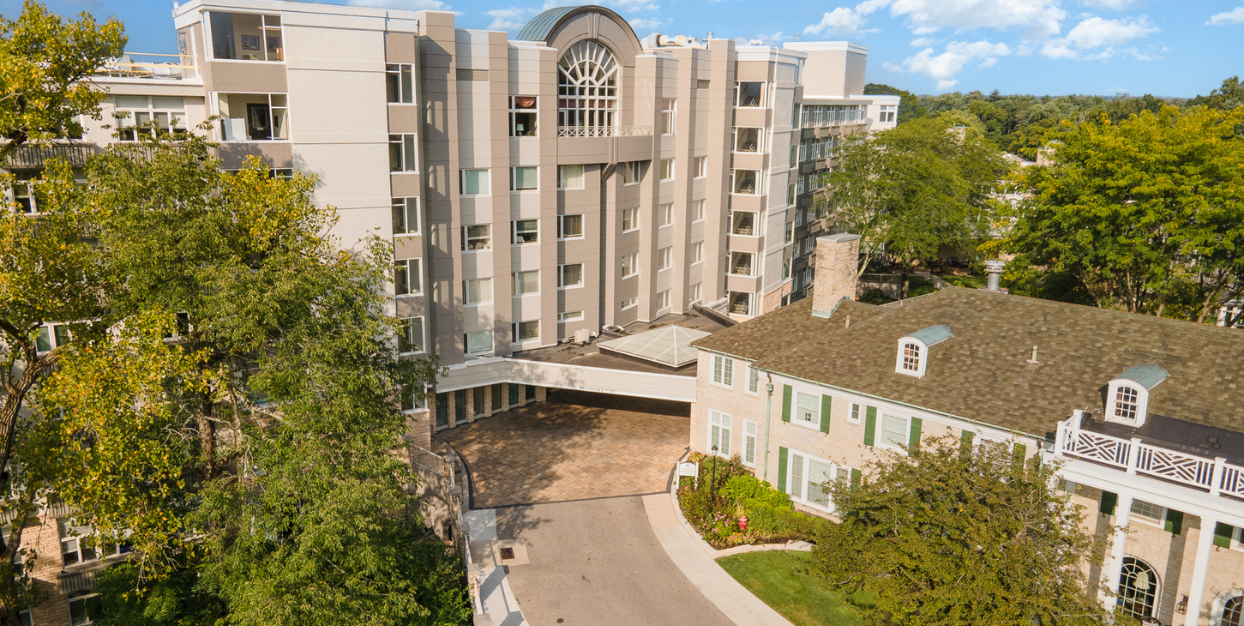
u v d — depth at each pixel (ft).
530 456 120.37
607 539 98.84
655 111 148.56
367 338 76.95
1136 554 76.33
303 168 102.01
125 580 82.53
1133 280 149.38
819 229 224.12
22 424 76.38
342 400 73.82
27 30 68.90
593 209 140.36
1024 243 154.30
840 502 77.56
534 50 125.90
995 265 164.04
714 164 165.37
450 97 116.06
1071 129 146.20
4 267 63.77
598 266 143.95
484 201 124.88
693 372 124.77
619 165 143.74
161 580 81.56
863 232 198.39
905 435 92.43
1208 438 73.31
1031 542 64.18
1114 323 90.17
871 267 254.06
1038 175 149.38
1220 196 124.06
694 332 133.08
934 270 255.70
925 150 191.83
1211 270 135.33
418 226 113.19
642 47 146.10
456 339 124.57
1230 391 78.13
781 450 105.40
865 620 72.49
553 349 139.23
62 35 70.18
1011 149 398.21
